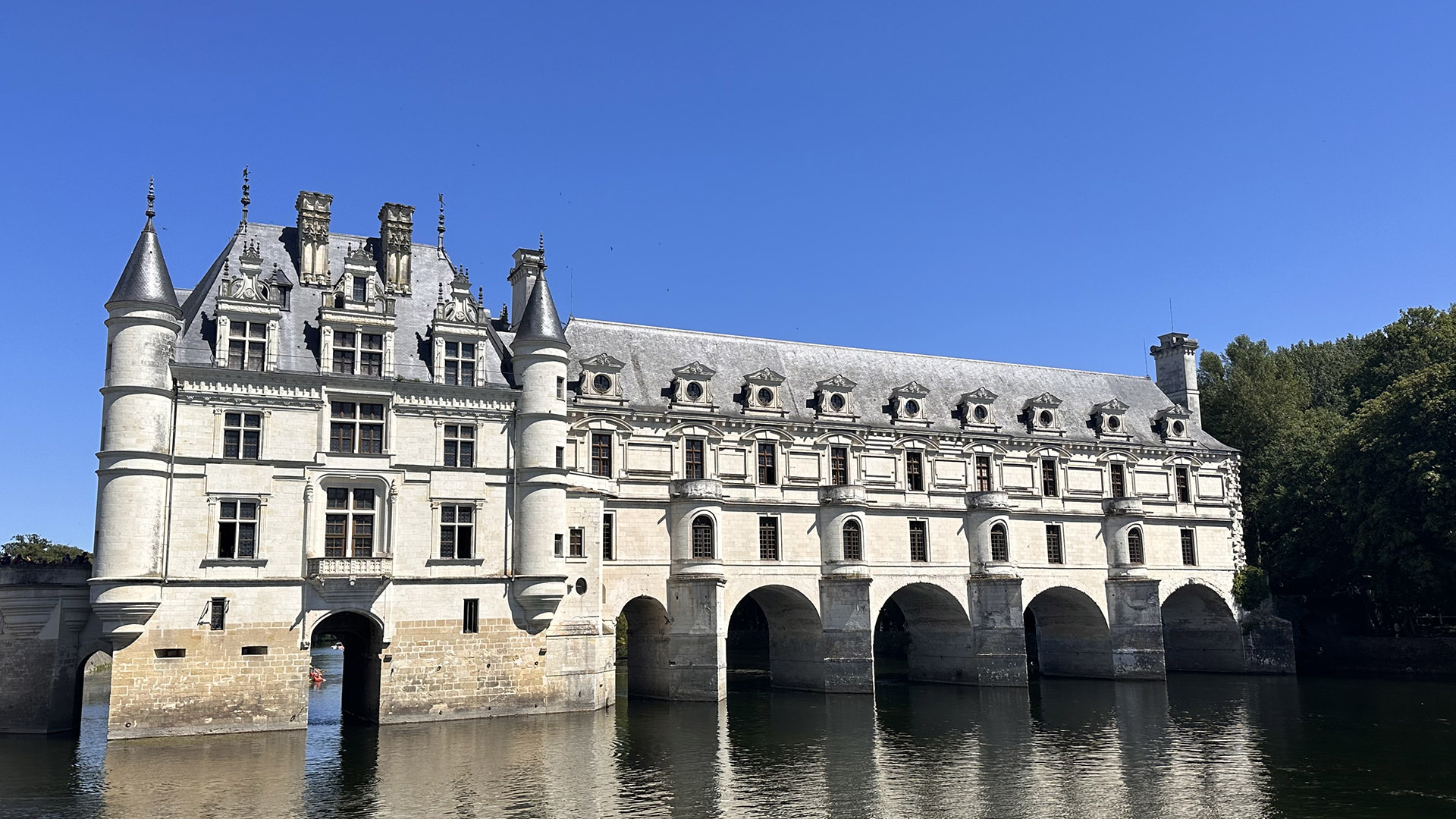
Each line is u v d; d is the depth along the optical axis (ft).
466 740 158.51
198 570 163.02
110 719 155.63
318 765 139.03
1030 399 265.75
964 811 117.80
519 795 123.44
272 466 169.58
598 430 211.82
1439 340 270.26
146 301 162.40
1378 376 305.53
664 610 212.84
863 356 262.06
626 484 213.87
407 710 172.86
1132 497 262.88
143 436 159.94
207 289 180.34
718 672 208.33
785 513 228.63
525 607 182.70
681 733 169.89
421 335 188.75
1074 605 264.93
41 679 165.99
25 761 141.90
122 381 160.45
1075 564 256.93
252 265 175.73
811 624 233.35
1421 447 237.86
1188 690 233.55
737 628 407.64
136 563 156.87
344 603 170.40
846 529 232.12
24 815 112.68
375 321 180.45
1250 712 195.62
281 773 134.21
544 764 141.69
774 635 246.68
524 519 184.55
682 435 220.64
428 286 197.47
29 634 166.50
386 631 172.24
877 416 247.29
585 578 193.57
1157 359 300.40
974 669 241.96
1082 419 274.77
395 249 193.06
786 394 241.35
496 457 185.26
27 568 166.61
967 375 270.87
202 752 148.05
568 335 226.79
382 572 171.73
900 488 240.73
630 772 137.28
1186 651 282.36
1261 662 266.57
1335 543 270.05
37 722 164.66
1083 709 202.80
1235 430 315.58
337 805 117.80
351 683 194.90
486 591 180.86
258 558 166.50
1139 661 254.06
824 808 118.83
